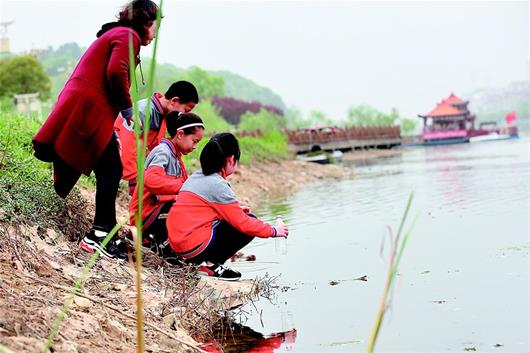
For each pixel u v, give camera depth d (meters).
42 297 3.83
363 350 4.12
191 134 6.06
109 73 4.96
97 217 5.34
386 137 44.66
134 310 4.34
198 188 5.71
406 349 4.07
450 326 4.45
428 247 7.00
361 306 5.04
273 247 7.42
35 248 4.64
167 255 6.02
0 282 3.77
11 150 6.38
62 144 5.03
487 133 57.75
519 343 4.07
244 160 17.86
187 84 6.09
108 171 5.31
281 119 53.59
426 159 27.45
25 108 23.91
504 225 8.07
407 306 4.95
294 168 20.70
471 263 6.14
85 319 3.77
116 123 6.20
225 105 62.84
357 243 7.47
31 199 5.49
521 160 21.53
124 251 5.64
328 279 5.88
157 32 2.24
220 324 4.77
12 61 36.38
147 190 6.01
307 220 9.50
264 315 4.94
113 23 5.22
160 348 3.86
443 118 57.25
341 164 26.39
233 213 5.66
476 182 14.12
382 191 13.49
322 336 4.41
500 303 4.87
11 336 3.17
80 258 5.05
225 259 5.84
